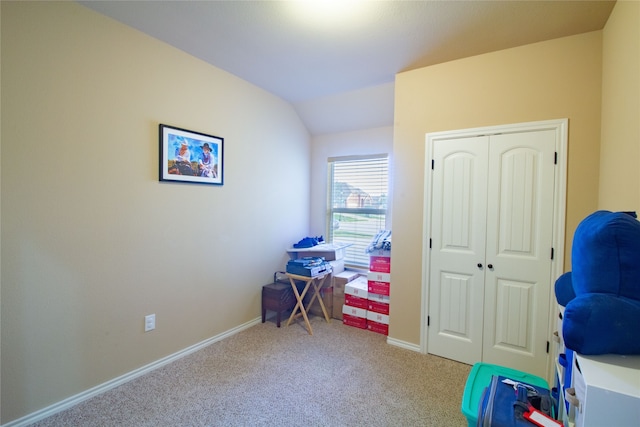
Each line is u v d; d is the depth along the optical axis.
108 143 2.01
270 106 3.33
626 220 0.93
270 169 3.38
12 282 1.65
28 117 1.67
